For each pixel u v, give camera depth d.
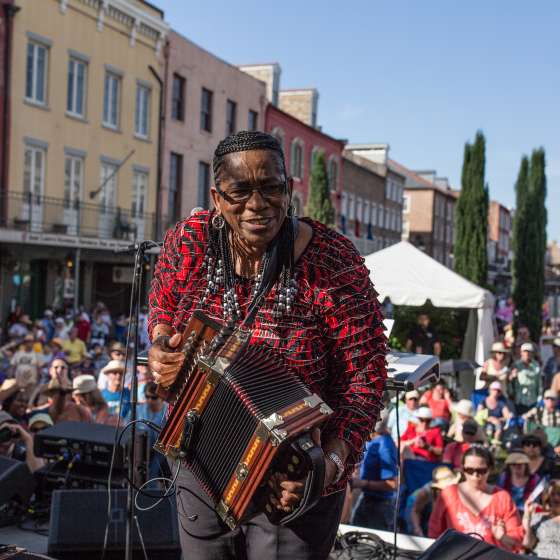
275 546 1.86
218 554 1.94
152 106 25.44
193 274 1.88
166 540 3.57
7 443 5.20
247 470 1.56
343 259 1.81
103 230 23.14
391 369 2.93
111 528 3.55
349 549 3.98
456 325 13.42
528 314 24.48
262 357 1.70
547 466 6.29
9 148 19.55
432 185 65.75
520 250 24.58
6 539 3.86
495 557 2.67
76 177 22.33
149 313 2.02
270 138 1.73
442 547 2.74
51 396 6.66
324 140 38.88
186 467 1.75
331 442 1.73
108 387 7.90
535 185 24.67
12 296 19.83
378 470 6.18
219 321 1.78
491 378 10.99
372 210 48.44
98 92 22.92
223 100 29.53
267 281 1.77
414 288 12.16
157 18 24.97
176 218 26.98
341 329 1.79
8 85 19.42
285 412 1.57
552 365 12.27
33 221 20.28
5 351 12.12
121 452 4.06
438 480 5.56
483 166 24.08
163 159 26.03
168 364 1.76
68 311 20.03
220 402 1.65
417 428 7.37
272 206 1.71
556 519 5.02
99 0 22.39
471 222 24.08
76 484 4.23
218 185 1.74
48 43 20.75
